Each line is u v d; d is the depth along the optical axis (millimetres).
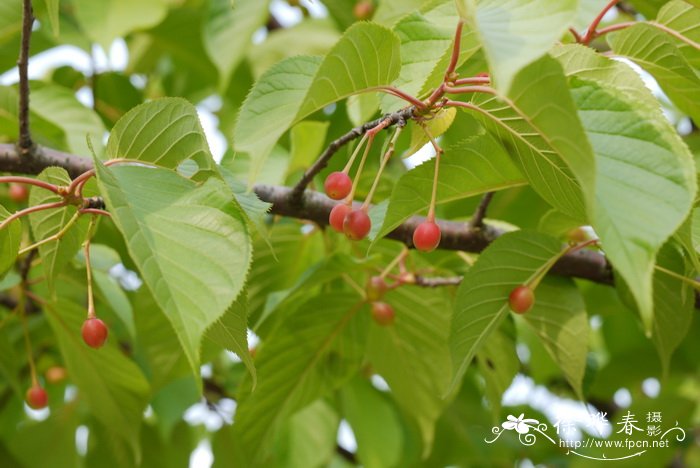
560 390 1553
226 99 1390
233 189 940
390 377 1118
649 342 1418
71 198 921
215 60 1212
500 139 933
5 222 916
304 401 1094
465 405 1372
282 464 1250
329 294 1066
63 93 1125
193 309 856
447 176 959
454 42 894
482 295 984
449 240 1062
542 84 861
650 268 845
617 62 914
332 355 1089
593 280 1047
